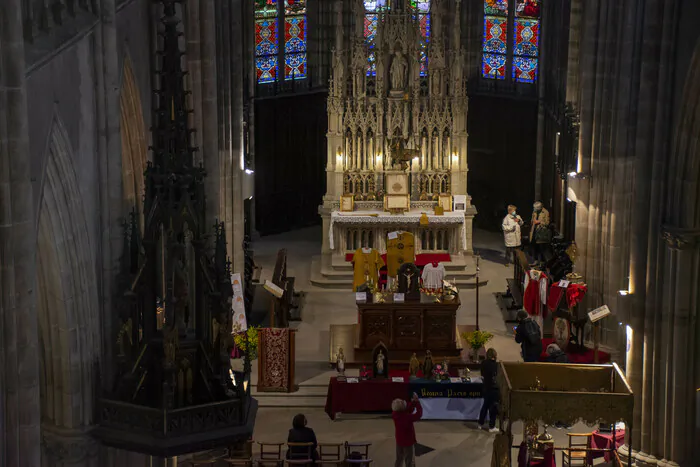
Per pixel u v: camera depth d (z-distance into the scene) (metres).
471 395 24.58
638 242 21.78
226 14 27.38
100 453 15.84
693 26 19.69
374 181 34.56
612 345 26.92
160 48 20.06
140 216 19.12
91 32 15.24
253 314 30.92
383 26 33.81
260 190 39.16
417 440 23.67
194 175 16.06
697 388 21.56
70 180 14.23
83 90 14.97
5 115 11.42
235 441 15.27
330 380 24.64
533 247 34.31
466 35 39.69
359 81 33.97
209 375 16.34
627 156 26.11
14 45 11.41
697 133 20.19
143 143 18.84
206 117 23.19
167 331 15.41
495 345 28.55
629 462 19.20
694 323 21.27
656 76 20.88
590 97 27.09
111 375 15.89
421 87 34.47
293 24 39.53
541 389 20.84
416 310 26.81
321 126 40.47
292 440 20.73
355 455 20.67
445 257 33.97
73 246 14.53
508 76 39.31
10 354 11.66
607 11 26.47
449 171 34.53
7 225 11.51
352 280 33.69
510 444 19.61
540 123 37.84
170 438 14.94
